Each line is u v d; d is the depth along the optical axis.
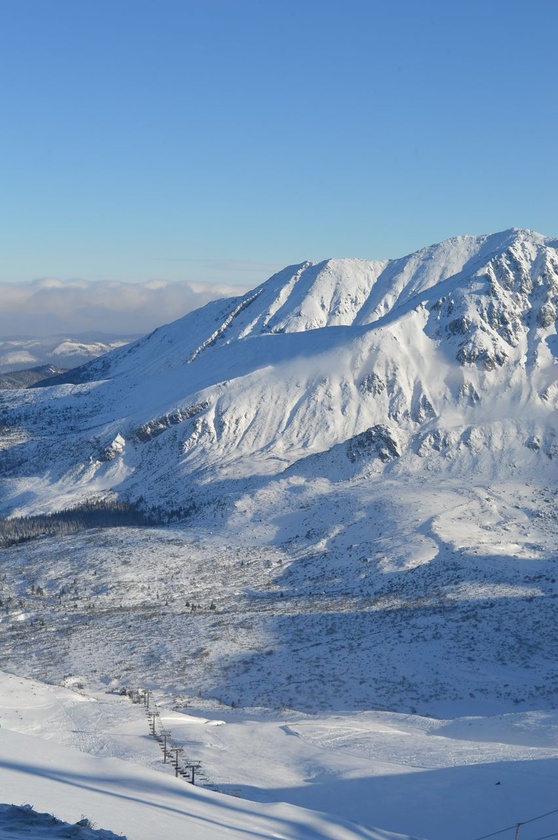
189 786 43.72
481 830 51.38
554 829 50.41
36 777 37.28
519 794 56.00
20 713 80.25
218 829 34.06
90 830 26.42
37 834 25.17
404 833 51.66
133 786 40.62
